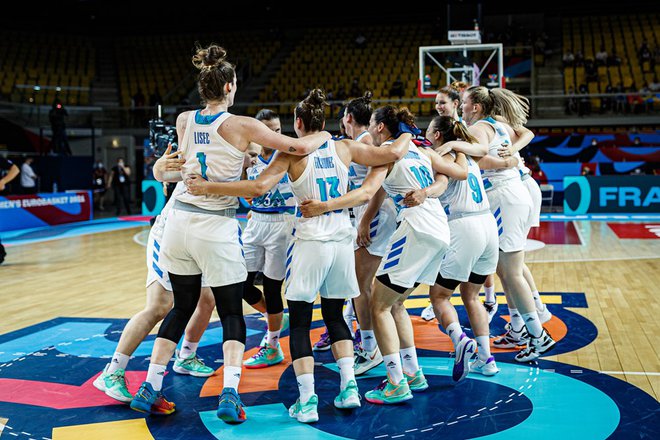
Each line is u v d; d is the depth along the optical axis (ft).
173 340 10.75
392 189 11.34
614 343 14.56
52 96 65.67
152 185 53.72
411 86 64.49
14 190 48.67
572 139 54.95
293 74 69.21
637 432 9.64
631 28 68.95
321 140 10.60
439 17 67.00
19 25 74.08
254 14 78.18
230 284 10.67
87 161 53.57
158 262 11.59
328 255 10.55
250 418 10.65
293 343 10.63
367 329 13.05
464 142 12.06
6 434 9.93
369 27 75.36
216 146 10.35
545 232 37.27
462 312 18.12
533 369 12.85
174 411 10.98
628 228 38.40
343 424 10.27
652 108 56.34
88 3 73.51
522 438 9.52
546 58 66.90
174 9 77.56
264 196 13.16
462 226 11.93
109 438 9.80
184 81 69.36
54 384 12.37
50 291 21.97
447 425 10.09
